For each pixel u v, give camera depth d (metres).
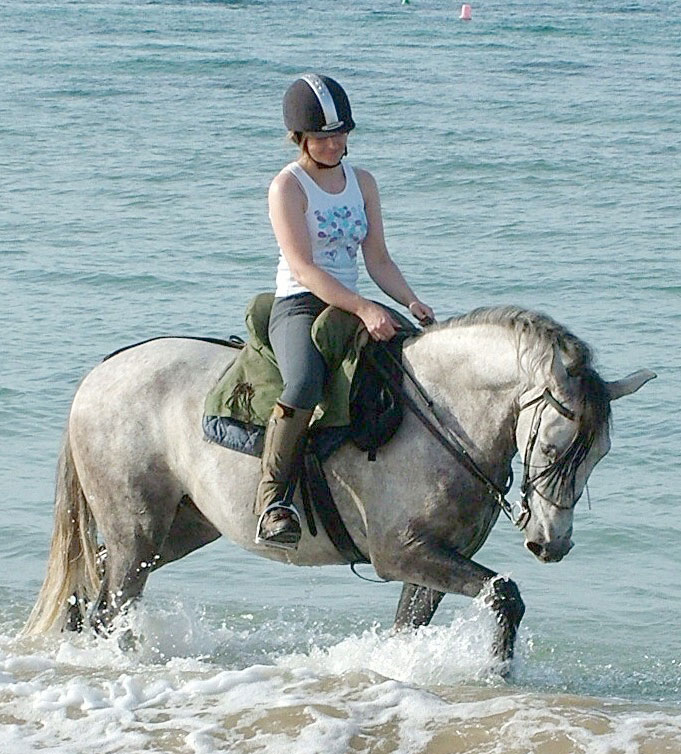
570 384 7.94
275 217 8.66
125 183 29.55
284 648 10.33
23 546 12.62
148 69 48.75
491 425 8.48
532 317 8.24
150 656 9.83
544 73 48.75
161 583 11.97
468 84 44.88
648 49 58.75
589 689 9.53
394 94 42.09
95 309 20.08
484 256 23.08
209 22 70.25
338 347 8.64
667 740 7.49
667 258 22.75
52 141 34.66
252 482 8.99
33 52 53.56
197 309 19.98
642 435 15.19
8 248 23.78
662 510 13.39
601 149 33.34
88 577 10.03
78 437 9.70
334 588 11.94
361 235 8.87
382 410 8.69
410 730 7.76
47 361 17.67
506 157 32.00
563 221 25.86
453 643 8.98
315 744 7.60
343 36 62.69
